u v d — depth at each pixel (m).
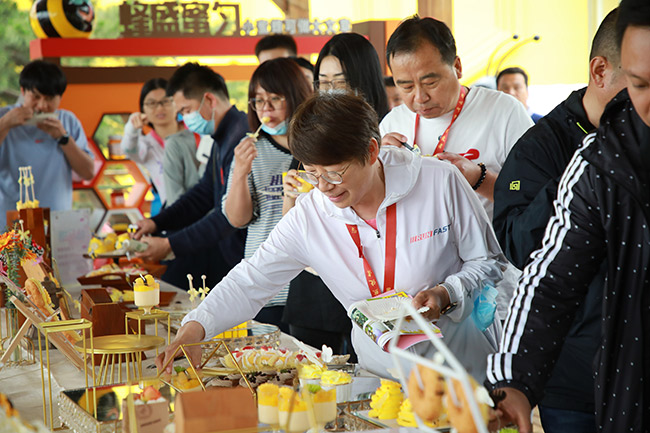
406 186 1.84
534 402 1.32
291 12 6.18
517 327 1.39
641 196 1.32
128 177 5.71
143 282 2.17
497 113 2.58
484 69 6.35
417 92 2.44
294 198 2.71
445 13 6.29
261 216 3.31
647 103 1.20
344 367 1.92
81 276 3.72
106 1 5.72
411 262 1.88
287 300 2.85
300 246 1.99
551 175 1.83
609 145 1.35
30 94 5.16
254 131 3.37
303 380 1.66
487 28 6.35
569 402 1.69
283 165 3.28
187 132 5.05
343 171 1.69
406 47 2.39
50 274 2.57
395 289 1.90
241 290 2.00
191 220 4.36
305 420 1.35
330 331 2.76
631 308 1.38
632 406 1.40
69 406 1.61
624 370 1.40
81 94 5.62
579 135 1.82
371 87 2.99
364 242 1.90
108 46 5.71
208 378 1.73
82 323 1.83
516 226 1.78
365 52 2.98
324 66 3.02
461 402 0.95
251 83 3.26
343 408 1.60
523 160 1.87
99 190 5.65
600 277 1.60
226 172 3.87
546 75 6.45
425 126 2.65
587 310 1.62
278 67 3.19
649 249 1.33
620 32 1.20
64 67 5.59
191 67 3.99
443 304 1.80
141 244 3.66
